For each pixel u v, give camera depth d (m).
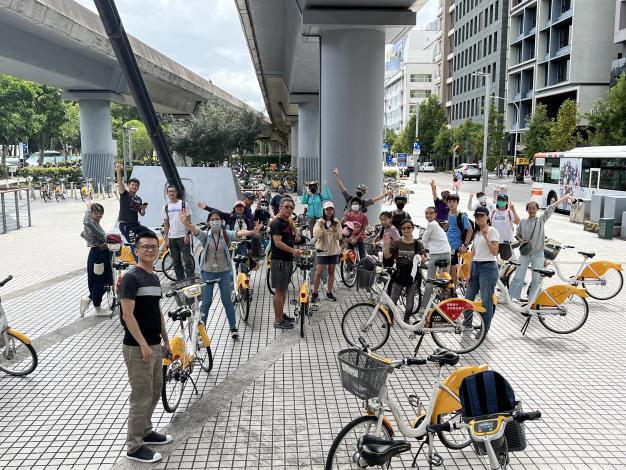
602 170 21.52
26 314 9.05
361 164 14.48
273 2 17.23
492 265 7.46
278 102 51.62
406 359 4.14
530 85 61.34
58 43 26.33
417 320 8.30
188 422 5.45
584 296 8.06
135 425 4.73
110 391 6.17
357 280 7.45
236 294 8.58
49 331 8.17
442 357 4.20
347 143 14.43
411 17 13.91
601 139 35.78
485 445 3.89
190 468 4.66
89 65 31.42
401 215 10.27
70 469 4.66
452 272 9.45
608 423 5.48
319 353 7.34
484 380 4.11
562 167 24.69
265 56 28.05
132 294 4.56
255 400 5.93
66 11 24.06
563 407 5.82
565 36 53.94
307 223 14.16
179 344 5.58
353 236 11.07
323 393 6.10
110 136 37.31
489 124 60.53
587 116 37.12
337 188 14.64
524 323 8.69
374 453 3.79
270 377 6.54
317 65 24.58
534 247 9.14
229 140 40.41
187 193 13.75
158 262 12.34
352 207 11.21
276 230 8.10
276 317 8.41
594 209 18.69
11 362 6.89
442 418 4.76
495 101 67.94
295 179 41.06
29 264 13.25
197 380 6.45
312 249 8.78
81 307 8.74
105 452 4.93
